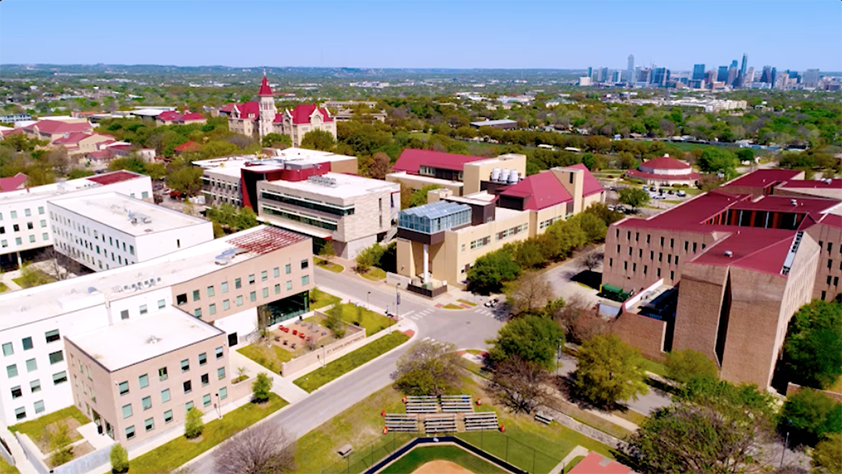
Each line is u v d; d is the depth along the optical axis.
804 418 69.44
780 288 78.62
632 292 112.88
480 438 73.19
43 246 132.88
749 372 82.62
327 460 68.56
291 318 105.19
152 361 70.00
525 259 120.00
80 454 67.06
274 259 99.56
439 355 84.19
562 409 79.12
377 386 83.88
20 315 76.00
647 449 64.31
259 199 154.88
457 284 119.94
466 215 124.38
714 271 83.81
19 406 73.12
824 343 80.69
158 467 66.69
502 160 161.62
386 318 105.75
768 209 122.25
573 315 97.38
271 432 67.69
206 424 74.94
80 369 73.25
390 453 70.06
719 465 62.41
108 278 89.75
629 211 182.75
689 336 87.50
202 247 102.12
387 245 141.25
